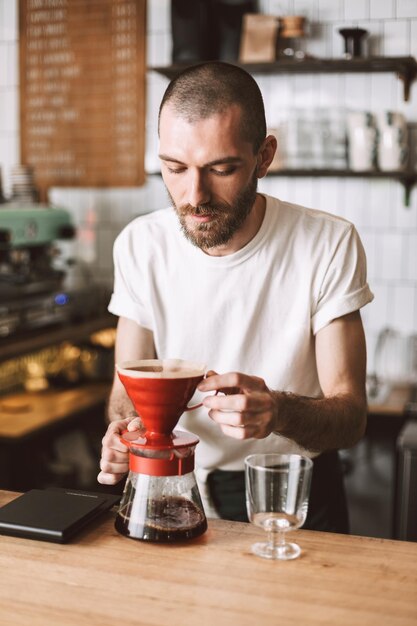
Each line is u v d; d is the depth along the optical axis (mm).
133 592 1107
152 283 1778
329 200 3914
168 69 3721
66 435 3547
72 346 4000
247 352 1743
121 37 4066
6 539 1277
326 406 1478
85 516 1326
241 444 1767
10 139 4344
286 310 1724
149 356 1843
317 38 3801
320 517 1839
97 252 4309
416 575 1167
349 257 1714
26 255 3666
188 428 1783
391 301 3881
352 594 1107
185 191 1441
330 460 1882
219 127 1375
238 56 3721
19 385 3748
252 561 1208
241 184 1441
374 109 3783
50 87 4227
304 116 3682
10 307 3389
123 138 4148
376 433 3582
